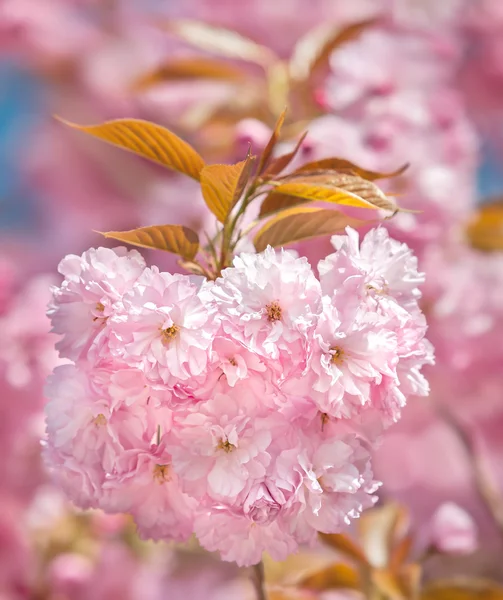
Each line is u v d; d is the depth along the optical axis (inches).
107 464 43.3
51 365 67.1
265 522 42.2
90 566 70.4
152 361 42.1
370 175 46.3
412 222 57.1
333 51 61.8
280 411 42.7
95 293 42.8
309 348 42.1
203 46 67.4
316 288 42.4
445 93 64.6
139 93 72.8
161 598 75.4
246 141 54.1
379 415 43.2
